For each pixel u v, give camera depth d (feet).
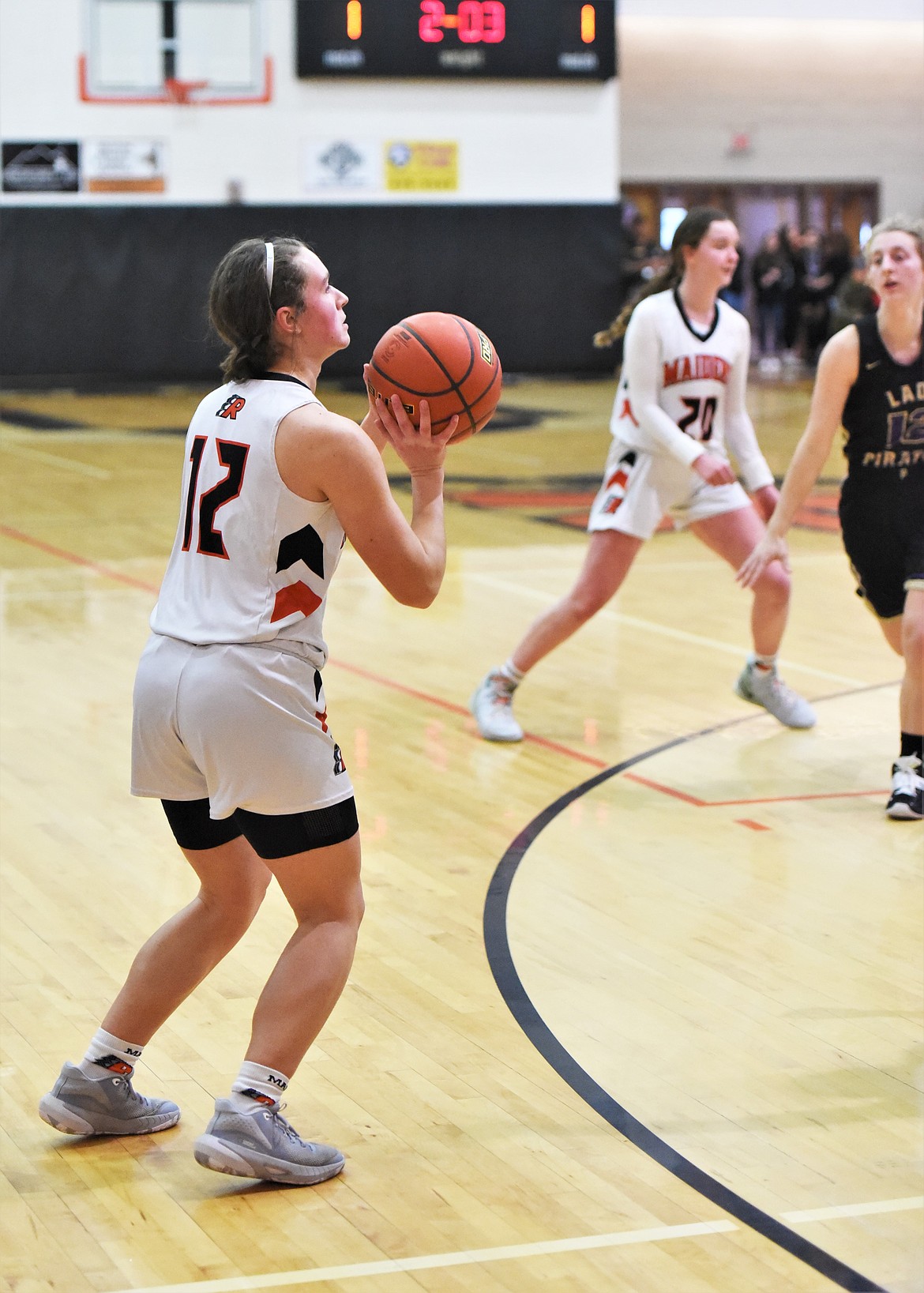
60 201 99.96
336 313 13.83
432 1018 17.51
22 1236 12.97
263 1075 13.62
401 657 36.42
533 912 20.86
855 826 24.56
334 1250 12.72
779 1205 13.47
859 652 36.94
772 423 86.17
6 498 60.90
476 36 101.35
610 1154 14.40
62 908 20.93
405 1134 14.80
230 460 13.37
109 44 98.84
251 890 14.58
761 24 127.44
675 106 128.47
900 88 130.72
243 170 101.24
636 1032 17.15
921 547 24.48
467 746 29.09
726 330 28.43
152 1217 13.29
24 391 101.96
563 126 104.01
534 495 62.59
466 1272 12.38
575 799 25.94
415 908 21.01
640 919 20.65
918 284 24.11
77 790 26.18
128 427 85.25
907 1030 17.24
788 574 26.81
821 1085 15.88
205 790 13.93
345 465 13.03
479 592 44.19
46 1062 16.33
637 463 28.81
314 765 13.39
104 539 52.39
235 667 13.15
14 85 98.48
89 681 33.58
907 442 24.49
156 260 101.24
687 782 26.96
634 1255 12.62
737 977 18.71
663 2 116.67
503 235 104.37
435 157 102.83
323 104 101.19
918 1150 14.51
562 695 33.12
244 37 99.81
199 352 102.63
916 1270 12.39
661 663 36.06
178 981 14.53
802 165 130.93
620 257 106.11
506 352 106.01
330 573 13.69
